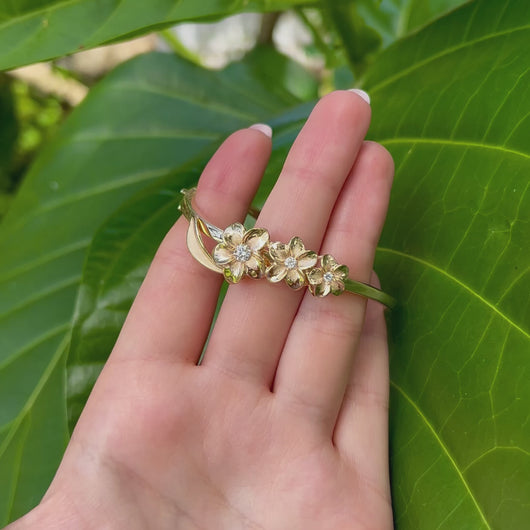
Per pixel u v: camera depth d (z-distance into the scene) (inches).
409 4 10.8
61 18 6.5
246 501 6.5
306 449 6.5
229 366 6.5
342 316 6.4
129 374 6.5
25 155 15.9
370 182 6.5
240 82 11.7
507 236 6.0
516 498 5.5
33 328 9.3
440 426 6.2
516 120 6.2
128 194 10.3
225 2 6.8
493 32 7.2
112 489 6.3
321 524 6.3
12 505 8.1
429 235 6.6
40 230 10.1
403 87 7.8
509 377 5.7
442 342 6.3
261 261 6.4
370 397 6.7
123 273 7.8
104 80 11.2
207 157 8.7
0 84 14.7
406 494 6.3
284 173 6.7
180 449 6.4
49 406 8.7
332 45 11.5
